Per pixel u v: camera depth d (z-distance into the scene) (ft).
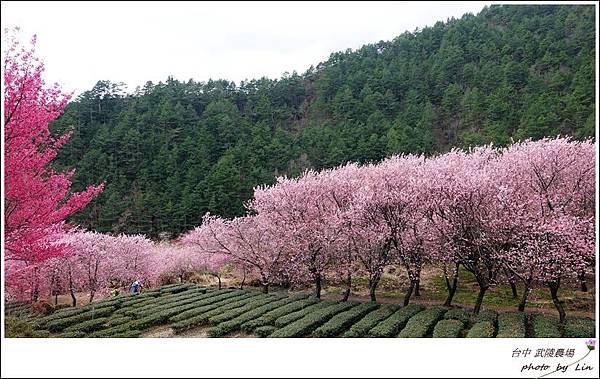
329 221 73.26
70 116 204.44
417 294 76.74
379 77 242.99
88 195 38.81
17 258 34.88
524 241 56.03
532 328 51.70
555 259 52.49
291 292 84.99
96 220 160.25
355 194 73.10
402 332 48.16
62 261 79.82
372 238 69.05
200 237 95.61
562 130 121.49
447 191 59.47
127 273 102.47
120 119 228.63
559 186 71.10
